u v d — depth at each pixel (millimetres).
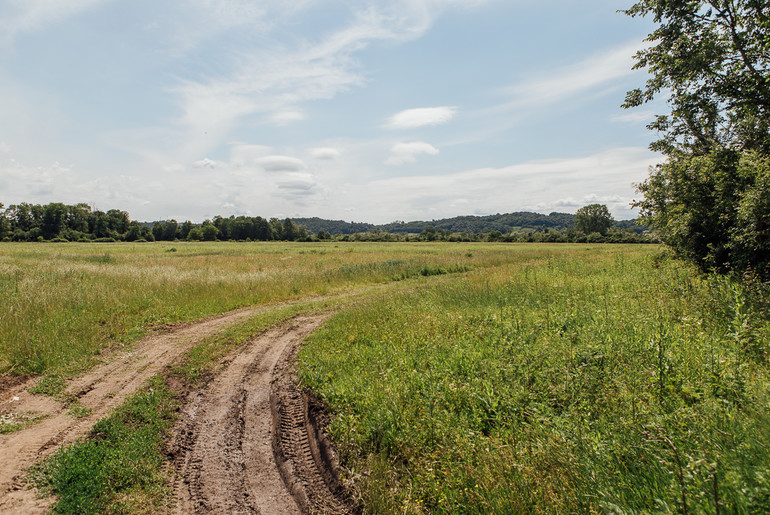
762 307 6902
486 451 3766
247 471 4270
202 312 12148
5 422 5074
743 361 4691
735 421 3369
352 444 4465
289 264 27984
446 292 12734
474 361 6027
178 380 6668
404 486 3732
